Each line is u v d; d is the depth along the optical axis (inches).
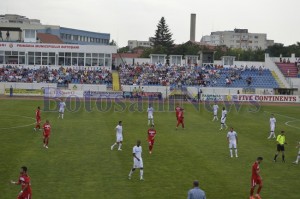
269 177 977.5
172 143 1353.3
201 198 621.3
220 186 888.9
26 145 1243.2
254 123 1927.9
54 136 1409.9
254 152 1254.3
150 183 893.2
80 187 850.8
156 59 3929.6
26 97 2896.2
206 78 3440.0
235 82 3422.7
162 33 6368.1
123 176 941.2
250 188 879.7
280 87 3412.9
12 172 936.9
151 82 3287.4
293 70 3698.3
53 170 970.7
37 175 924.0
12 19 7160.4
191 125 1787.6
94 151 1190.9
